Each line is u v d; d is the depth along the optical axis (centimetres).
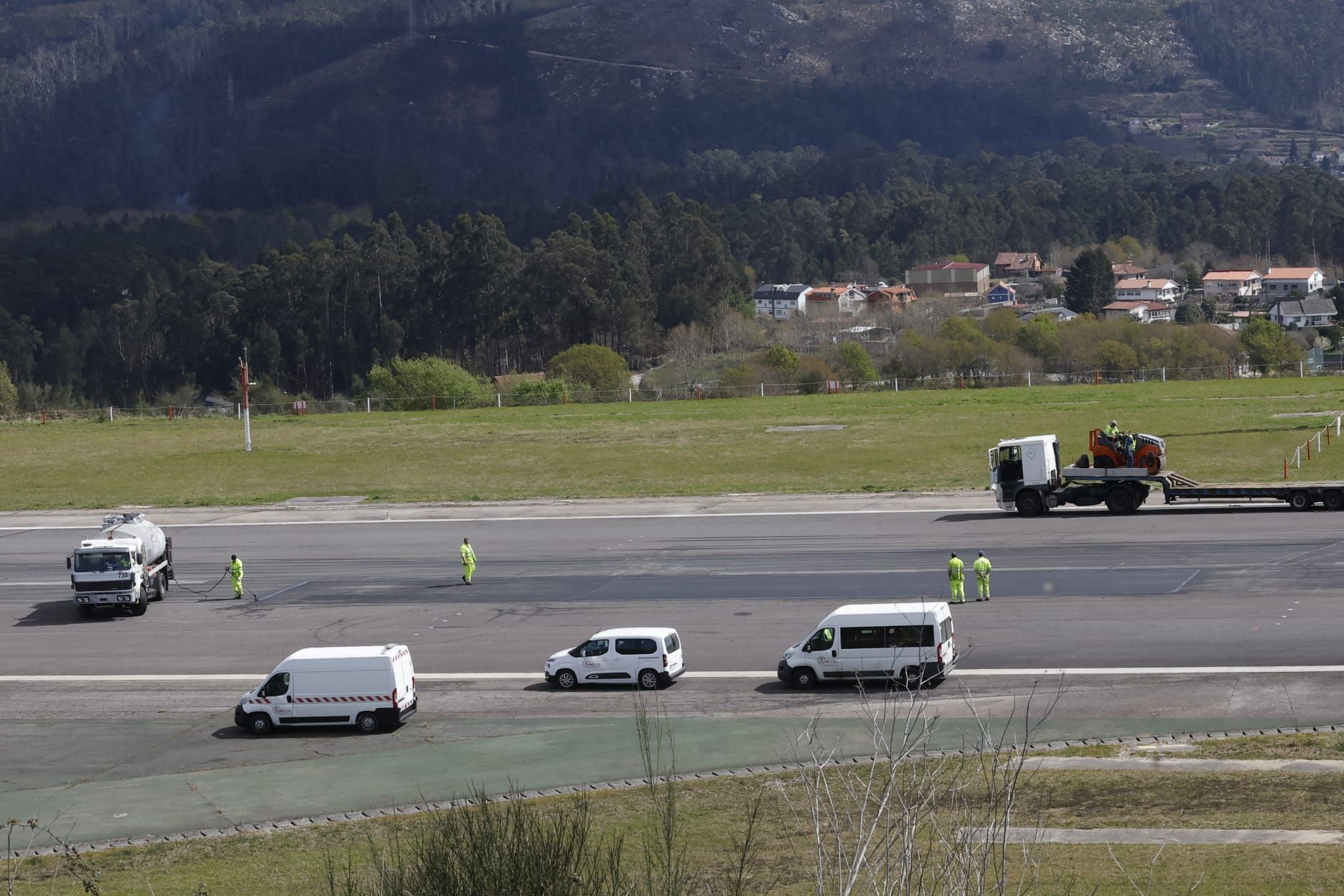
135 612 12912
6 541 16888
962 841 3672
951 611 11319
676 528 15800
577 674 9894
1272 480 16300
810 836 6450
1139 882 5684
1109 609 11012
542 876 3778
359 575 14175
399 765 8394
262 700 9225
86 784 8356
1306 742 7644
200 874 6688
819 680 9462
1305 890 5522
